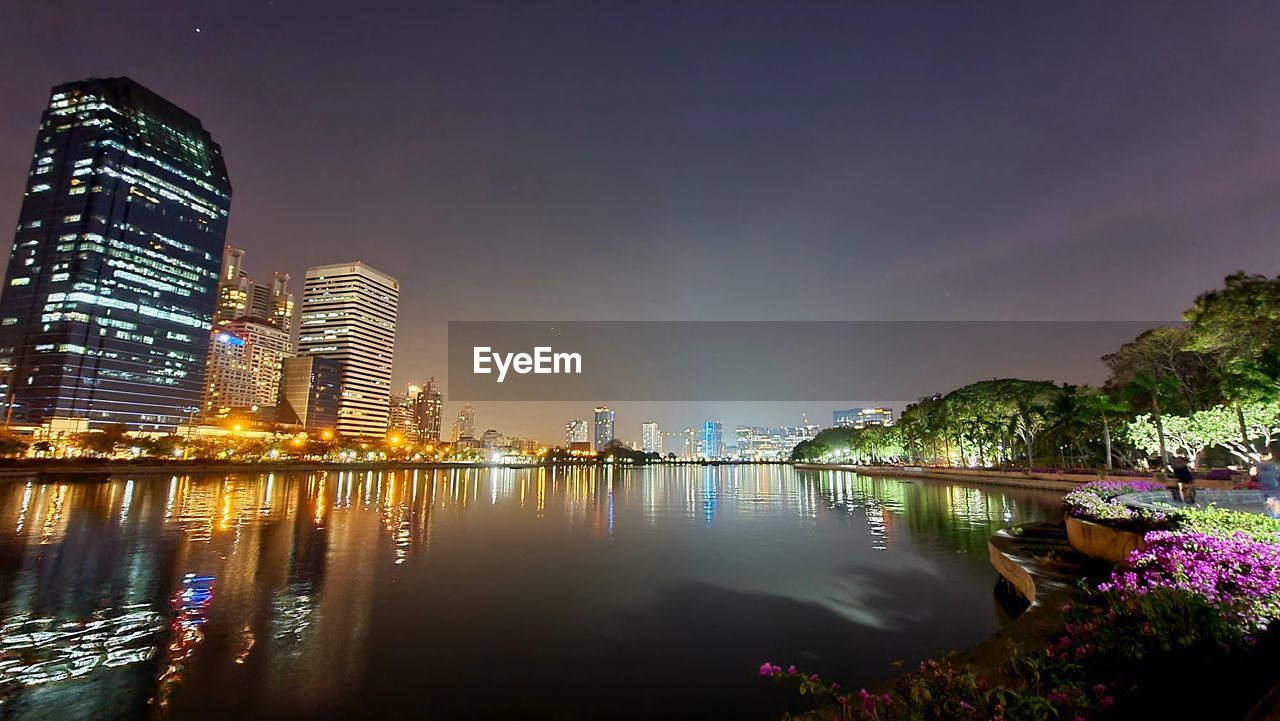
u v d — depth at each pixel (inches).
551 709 462.0
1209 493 938.1
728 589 842.2
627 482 5093.5
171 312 7204.7
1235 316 1574.8
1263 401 1539.1
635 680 520.1
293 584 857.5
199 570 947.3
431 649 593.0
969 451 4234.7
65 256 6569.9
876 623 680.4
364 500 2516.0
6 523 1546.5
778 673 293.6
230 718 439.8
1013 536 941.2
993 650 394.3
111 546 1185.4
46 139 6973.4
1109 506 763.4
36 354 6382.9
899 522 1601.9
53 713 444.8
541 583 882.1
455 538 1359.5
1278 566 443.2
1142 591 391.5
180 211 7431.1
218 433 7160.4
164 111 7573.8
